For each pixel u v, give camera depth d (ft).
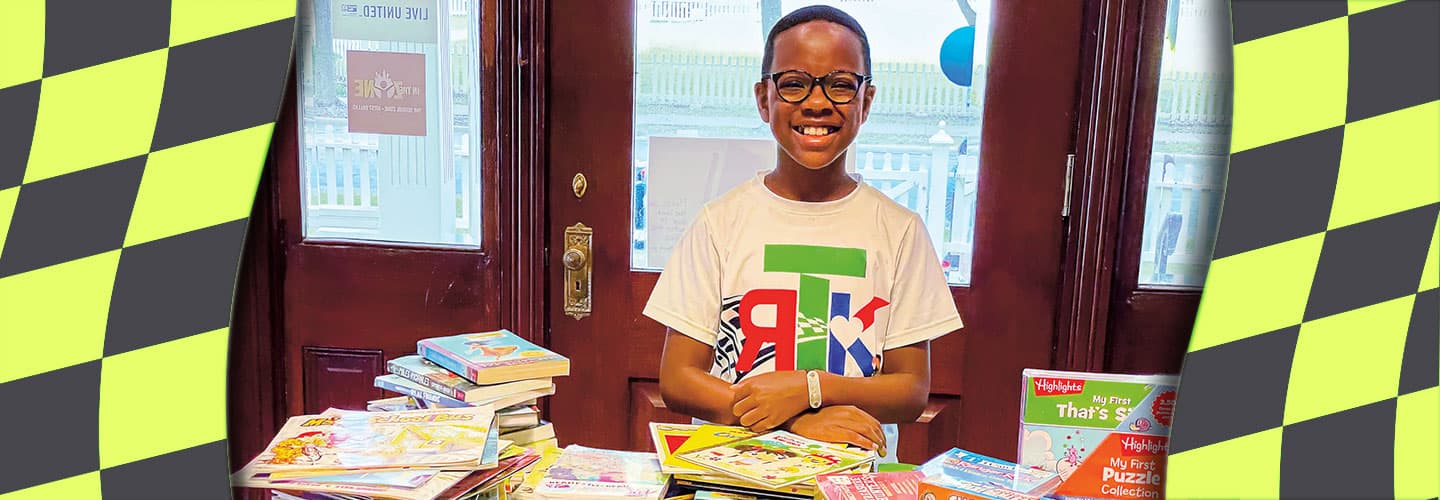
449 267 7.50
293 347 7.70
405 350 7.67
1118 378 4.32
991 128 7.00
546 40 7.07
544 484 4.74
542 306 7.45
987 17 6.87
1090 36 6.80
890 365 7.28
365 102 7.29
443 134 7.32
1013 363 7.30
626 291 7.41
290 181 7.41
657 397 7.54
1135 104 6.88
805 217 7.14
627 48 7.06
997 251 7.17
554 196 7.32
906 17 6.91
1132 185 7.02
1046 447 4.33
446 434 4.61
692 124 7.14
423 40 7.16
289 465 4.25
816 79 6.97
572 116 7.19
